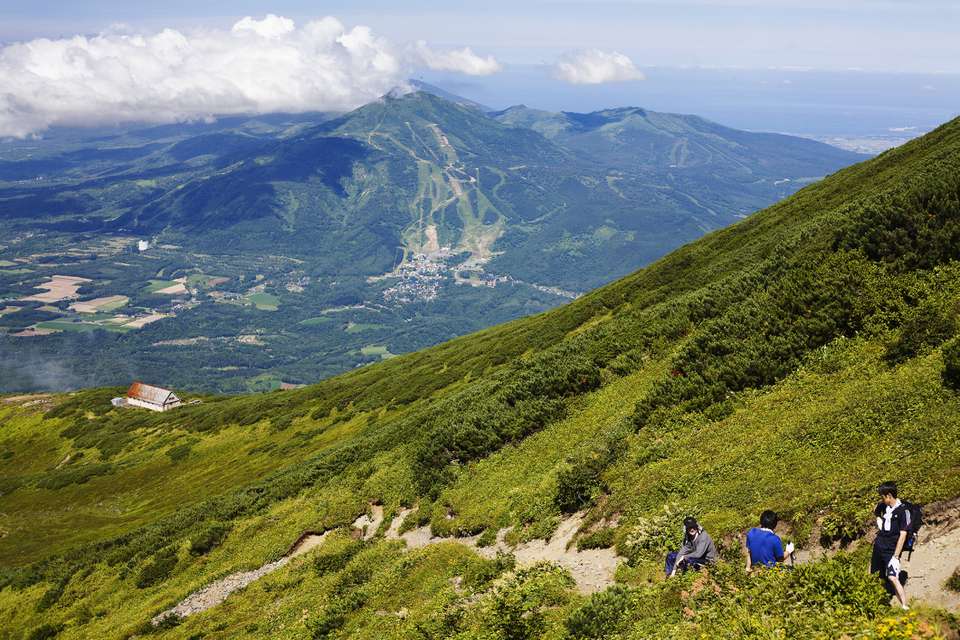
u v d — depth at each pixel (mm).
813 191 69875
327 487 44812
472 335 114188
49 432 131875
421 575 24656
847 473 16141
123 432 121500
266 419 99812
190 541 44969
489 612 17469
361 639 21594
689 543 14539
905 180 42062
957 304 22797
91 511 86688
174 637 31406
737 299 36875
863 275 27844
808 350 26219
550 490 26828
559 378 38281
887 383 20109
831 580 10961
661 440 25828
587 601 15523
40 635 40219
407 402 75062
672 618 12781
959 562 11234
